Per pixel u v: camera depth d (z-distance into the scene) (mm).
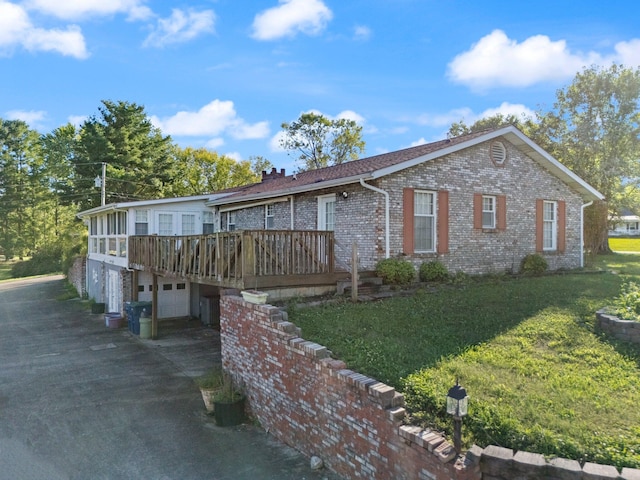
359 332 7273
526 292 10320
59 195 35531
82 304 22875
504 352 6477
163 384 10125
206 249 10023
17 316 19875
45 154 47500
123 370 11289
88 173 34281
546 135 30578
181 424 7809
